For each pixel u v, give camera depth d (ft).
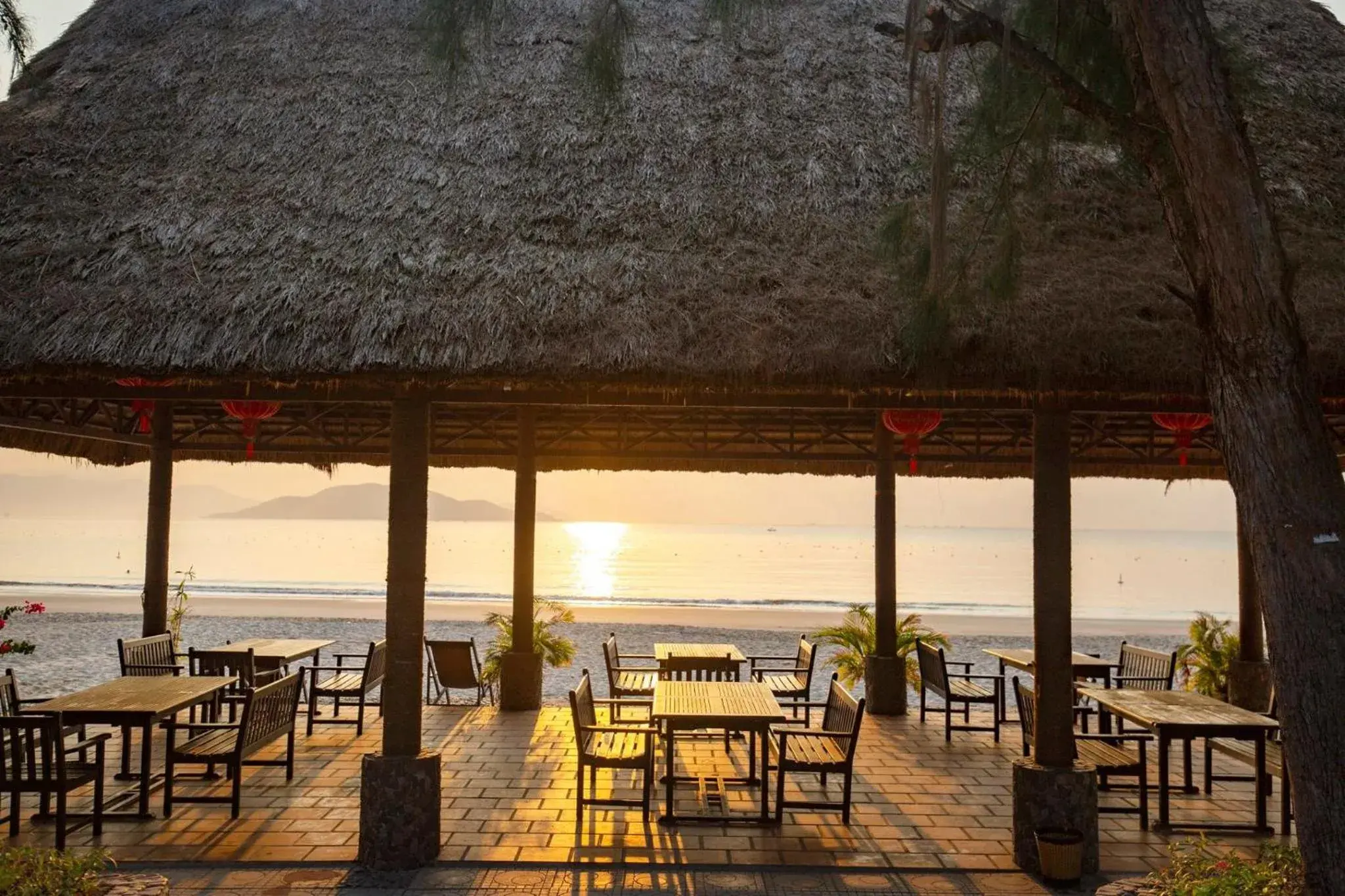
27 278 17.84
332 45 25.14
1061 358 15.43
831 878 16.26
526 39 25.08
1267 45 24.54
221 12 26.73
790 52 24.91
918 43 12.44
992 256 16.44
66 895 11.53
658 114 22.53
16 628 57.88
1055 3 13.88
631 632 59.00
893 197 20.02
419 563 17.06
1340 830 10.46
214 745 19.30
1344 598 10.67
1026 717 21.95
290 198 20.01
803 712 31.27
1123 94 13.80
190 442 32.71
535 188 20.22
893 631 30.40
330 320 16.37
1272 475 11.00
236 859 16.63
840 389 16.07
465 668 29.89
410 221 19.25
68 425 26.78
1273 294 11.15
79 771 18.58
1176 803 21.06
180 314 16.62
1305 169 20.36
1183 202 12.13
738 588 127.75
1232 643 31.55
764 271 17.80
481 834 18.15
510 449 32.94
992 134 14.69
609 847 17.54
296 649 27.99
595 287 17.26
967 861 17.08
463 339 15.99
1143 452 33.09
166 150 21.71
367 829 16.44
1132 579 163.53
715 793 20.88
